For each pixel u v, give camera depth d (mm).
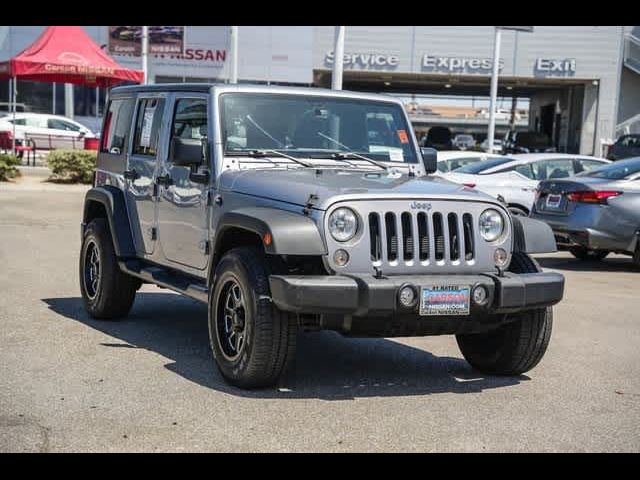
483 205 5637
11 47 34500
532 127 52344
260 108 6500
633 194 11547
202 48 35781
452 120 94625
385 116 6957
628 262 13117
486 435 4875
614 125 38750
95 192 7828
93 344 6805
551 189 12031
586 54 38188
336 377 6066
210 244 6191
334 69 19406
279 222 5219
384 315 5191
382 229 5332
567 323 8250
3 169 20969
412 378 6117
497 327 5855
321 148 6625
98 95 36312
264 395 5520
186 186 6551
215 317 5766
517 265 6004
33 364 6117
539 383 6062
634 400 5668
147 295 9250
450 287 5289
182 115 6820
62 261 11047
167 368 6117
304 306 5070
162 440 4648
